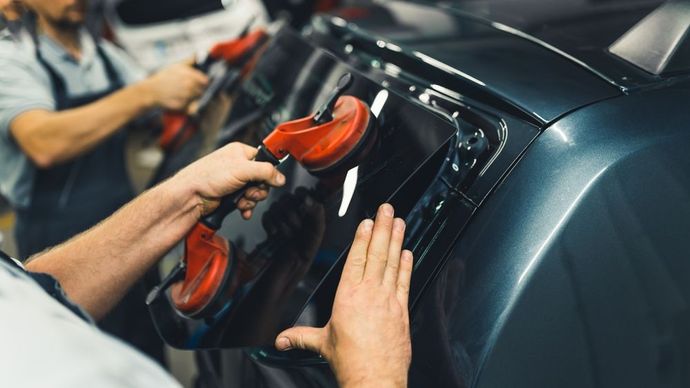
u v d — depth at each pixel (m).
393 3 1.80
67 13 1.86
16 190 1.90
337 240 1.18
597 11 1.52
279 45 1.68
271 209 1.30
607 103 1.17
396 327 1.02
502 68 1.30
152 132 2.16
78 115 1.80
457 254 1.11
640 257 1.12
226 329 1.25
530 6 1.60
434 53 1.41
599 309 1.10
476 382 1.05
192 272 1.26
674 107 1.17
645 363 1.15
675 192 1.14
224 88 1.85
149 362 0.65
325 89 1.42
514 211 1.09
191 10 3.52
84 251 1.28
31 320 0.62
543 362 1.07
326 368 1.18
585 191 1.09
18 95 1.80
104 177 1.98
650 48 1.25
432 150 1.13
